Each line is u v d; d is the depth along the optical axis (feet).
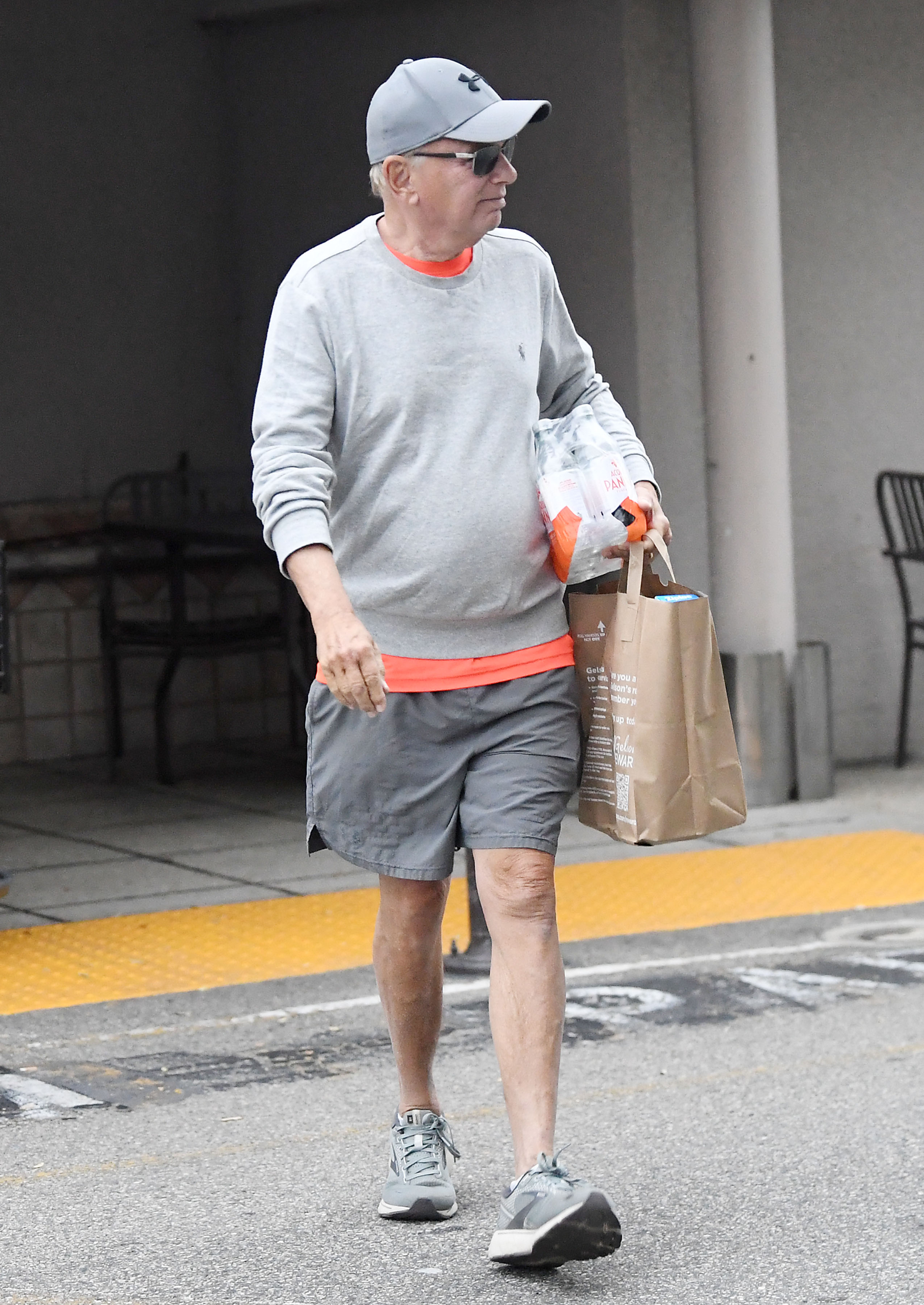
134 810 41.29
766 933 29.71
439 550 15.67
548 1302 15.24
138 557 47.60
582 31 41.04
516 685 16.06
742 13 38.55
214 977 27.30
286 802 42.11
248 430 51.55
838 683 44.98
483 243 16.10
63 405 48.39
